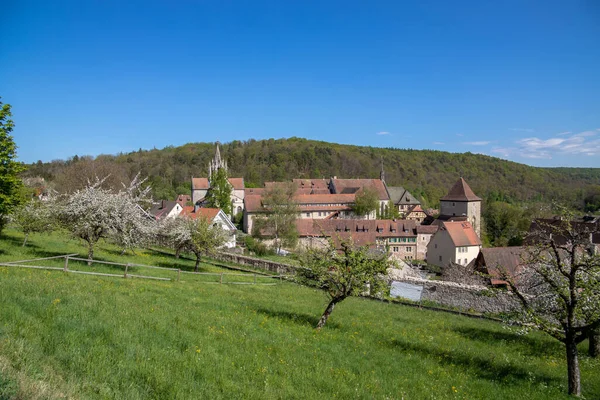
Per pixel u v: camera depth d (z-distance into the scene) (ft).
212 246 115.65
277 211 250.98
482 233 334.65
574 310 45.32
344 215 349.20
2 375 23.38
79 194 84.74
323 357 44.68
